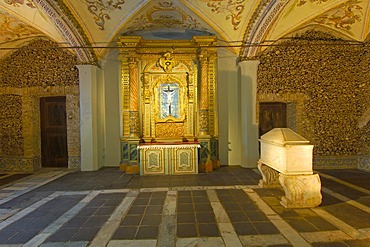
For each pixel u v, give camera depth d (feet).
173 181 17.47
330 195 13.89
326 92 22.24
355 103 22.16
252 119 21.18
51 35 19.88
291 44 22.07
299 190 12.06
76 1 16.84
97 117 21.57
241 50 21.34
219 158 22.29
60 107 23.40
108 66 22.36
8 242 9.12
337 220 10.62
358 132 21.97
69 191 15.48
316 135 22.12
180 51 21.44
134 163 20.20
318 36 22.08
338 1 17.39
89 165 21.06
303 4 17.43
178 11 18.67
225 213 11.62
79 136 22.18
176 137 21.57
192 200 13.51
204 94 20.71
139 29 21.22
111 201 13.53
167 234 9.61
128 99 20.88
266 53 22.21
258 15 18.08
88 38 19.61
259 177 18.17
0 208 12.63
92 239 9.28
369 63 20.94
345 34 21.29
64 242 9.07
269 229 9.87
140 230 9.99
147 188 15.89
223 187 15.84
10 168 21.77
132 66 20.47
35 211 12.17
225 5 17.99
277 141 13.03
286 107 23.94
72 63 22.02
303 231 9.64
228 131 22.45
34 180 18.47
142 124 21.49
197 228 10.09
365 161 20.98
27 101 22.12
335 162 21.81
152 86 21.53
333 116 22.21
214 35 20.89
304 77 22.24
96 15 18.35
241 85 21.62
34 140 22.48
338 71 22.21
